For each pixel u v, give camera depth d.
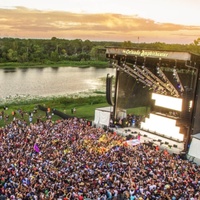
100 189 21.83
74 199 20.17
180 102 43.75
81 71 159.50
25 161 26.55
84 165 26.75
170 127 43.94
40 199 19.52
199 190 23.53
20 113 55.38
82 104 73.06
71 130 39.12
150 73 44.84
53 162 26.94
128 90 50.06
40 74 138.25
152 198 20.97
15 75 128.88
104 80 128.25
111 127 47.19
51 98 81.06
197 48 111.88
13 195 19.44
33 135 35.75
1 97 81.44
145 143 39.72
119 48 45.34
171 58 38.91
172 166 28.48
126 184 23.05
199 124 39.31
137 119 50.09
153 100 48.19
